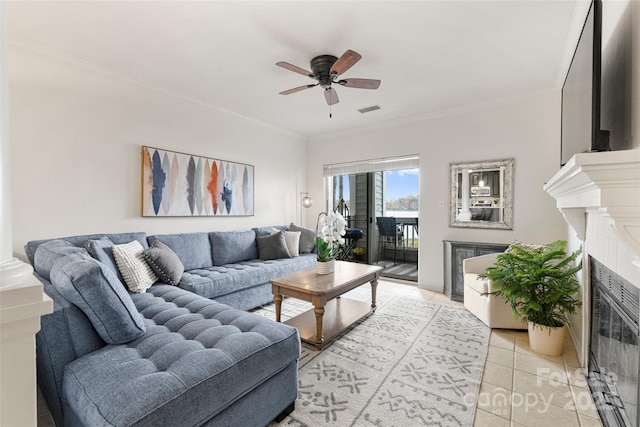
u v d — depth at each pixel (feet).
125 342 4.73
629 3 4.03
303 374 6.55
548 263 8.18
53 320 4.25
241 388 4.25
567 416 5.25
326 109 12.94
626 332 4.31
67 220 8.55
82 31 7.17
